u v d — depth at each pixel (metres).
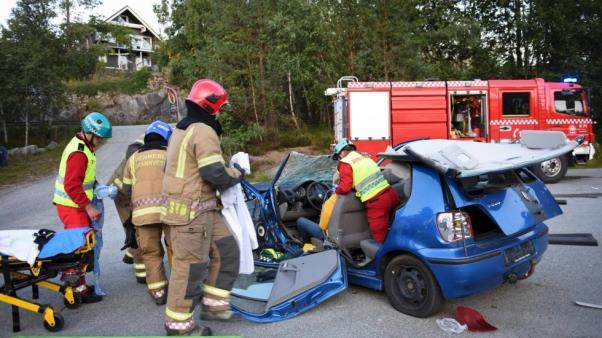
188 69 20.69
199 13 27.58
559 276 5.01
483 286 3.87
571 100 12.62
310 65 20.67
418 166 4.23
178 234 3.46
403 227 4.10
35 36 26.70
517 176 4.56
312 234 5.29
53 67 26.75
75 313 4.57
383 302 4.47
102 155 21.78
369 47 18.59
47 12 27.36
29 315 4.58
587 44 21.42
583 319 3.95
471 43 21.31
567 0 20.81
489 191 4.12
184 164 3.49
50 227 9.41
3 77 24.61
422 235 3.94
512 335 3.71
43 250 4.15
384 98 12.74
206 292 3.68
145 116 39.28
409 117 12.72
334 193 4.94
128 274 5.83
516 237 4.12
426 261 3.89
